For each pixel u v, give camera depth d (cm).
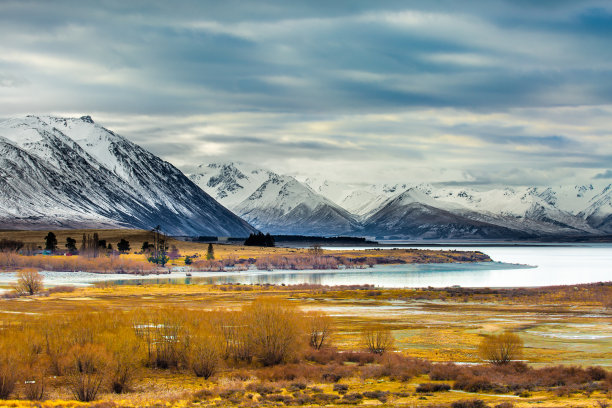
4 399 6831
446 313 15175
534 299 18375
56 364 7806
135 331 8838
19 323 10988
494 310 15888
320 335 10194
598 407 5875
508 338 8975
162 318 9169
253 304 9381
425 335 11544
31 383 7356
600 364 8769
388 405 6281
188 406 6431
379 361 9000
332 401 6556
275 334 8975
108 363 7300
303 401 6562
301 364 8812
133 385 7650
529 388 7075
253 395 6906
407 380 7712
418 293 19738
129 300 17925
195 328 8862
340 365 8725
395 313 15188
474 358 9325
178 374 8250
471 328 12481
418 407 6097
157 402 6600
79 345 7844
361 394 6794
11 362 7175
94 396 6931
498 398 6581
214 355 8188
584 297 18588
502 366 8362
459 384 7244
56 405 6306
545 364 8775
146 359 8612
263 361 8988
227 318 9475
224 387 7344
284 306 9450
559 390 6844
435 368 8138
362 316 14562
